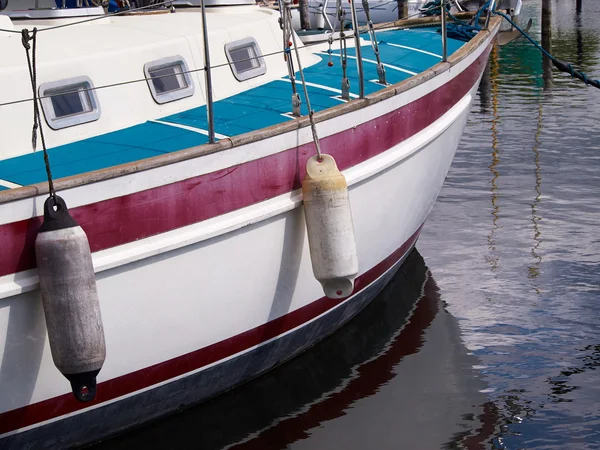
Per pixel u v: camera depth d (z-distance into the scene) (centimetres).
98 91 569
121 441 560
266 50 697
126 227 490
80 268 453
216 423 580
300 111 604
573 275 806
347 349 684
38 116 468
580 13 3253
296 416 589
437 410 592
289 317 619
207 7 762
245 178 540
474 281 804
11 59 552
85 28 636
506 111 1562
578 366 643
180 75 617
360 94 620
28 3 721
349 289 577
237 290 562
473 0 1123
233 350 585
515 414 583
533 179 1120
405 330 714
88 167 500
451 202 1036
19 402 483
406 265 848
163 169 498
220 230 529
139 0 805
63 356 459
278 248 578
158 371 541
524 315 729
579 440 550
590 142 1307
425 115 705
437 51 829
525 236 912
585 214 973
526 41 2495
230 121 587
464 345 683
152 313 518
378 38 872
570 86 1792
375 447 550
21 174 492
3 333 462
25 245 459
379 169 641
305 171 580
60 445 526
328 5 1791
